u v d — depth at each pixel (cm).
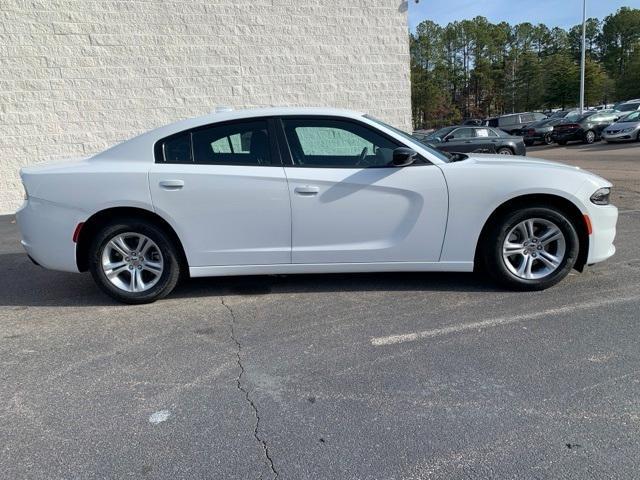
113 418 257
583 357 304
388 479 209
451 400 265
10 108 866
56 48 871
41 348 341
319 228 401
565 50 8250
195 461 223
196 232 400
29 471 219
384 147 406
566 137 2447
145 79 917
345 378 290
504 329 346
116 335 358
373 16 1007
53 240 400
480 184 395
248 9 944
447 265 410
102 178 393
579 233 411
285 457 224
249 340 344
